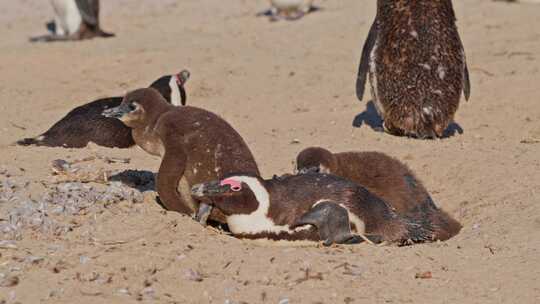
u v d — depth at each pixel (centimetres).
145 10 5909
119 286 1614
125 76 3831
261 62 4075
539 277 1672
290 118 3122
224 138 1925
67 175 2212
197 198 1848
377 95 2856
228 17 5538
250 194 1784
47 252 1738
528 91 3259
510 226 1961
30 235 1819
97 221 1881
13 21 5622
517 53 3962
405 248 1823
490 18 4916
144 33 5006
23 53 4328
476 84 3456
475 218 2088
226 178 1789
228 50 4369
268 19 5362
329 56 4212
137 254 1728
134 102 1992
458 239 1927
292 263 1703
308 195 1816
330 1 5909
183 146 1920
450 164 2453
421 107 2759
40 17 5741
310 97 3462
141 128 2000
